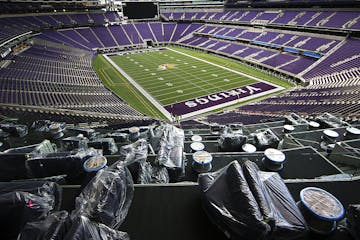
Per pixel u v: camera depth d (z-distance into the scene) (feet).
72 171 16.71
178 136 28.50
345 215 12.75
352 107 68.54
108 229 10.80
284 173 19.16
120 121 72.84
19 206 10.91
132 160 18.04
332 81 105.29
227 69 146.20
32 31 163.94
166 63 161.68
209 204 12.13
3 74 97.55
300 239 11.39
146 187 14.99
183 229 12.46
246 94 110.93
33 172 16.71
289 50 150.00
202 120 82.23
